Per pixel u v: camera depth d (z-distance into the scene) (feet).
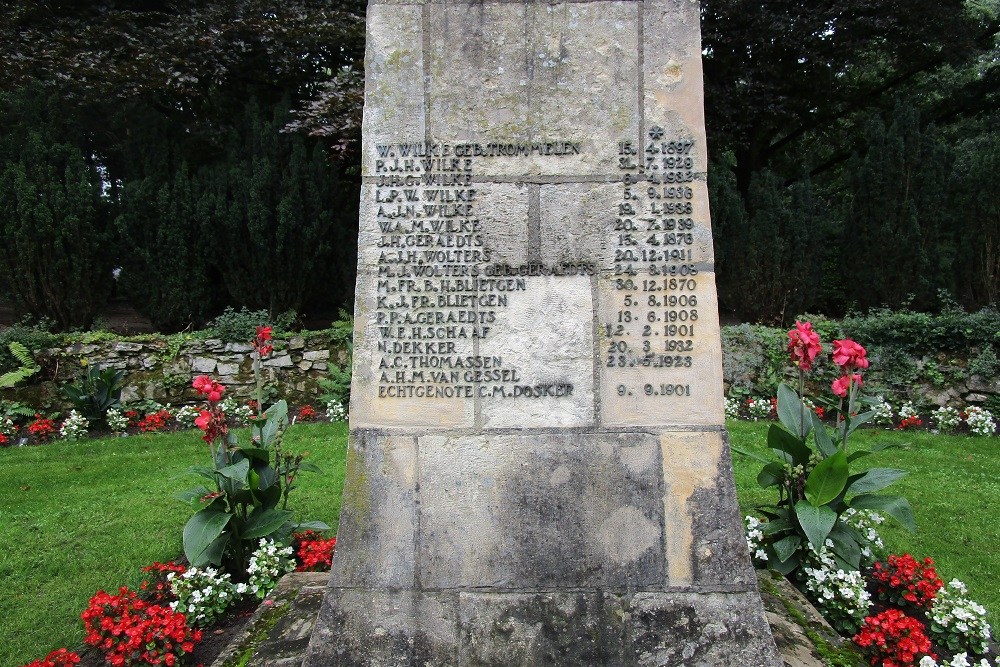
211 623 11.53
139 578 13.34
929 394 26.35
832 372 26.73
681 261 9.46
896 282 31.37
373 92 9.44
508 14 9.46
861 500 11.94
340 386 26.89
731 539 9.23
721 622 9.06
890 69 44.96
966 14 40.68
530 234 9.43
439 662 8.94
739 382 27.25
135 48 33.35
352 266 33.47
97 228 31.04
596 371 9.39
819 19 36.45
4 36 31.78
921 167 31.42
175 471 19.83
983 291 30.45
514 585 9.14
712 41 38.22
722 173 33.71
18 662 10.80
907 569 11.71
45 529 15.53
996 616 11.91
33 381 26.40
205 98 36.73
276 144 32.12
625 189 9.46
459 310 9.39
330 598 9.05
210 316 32.50
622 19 9.49
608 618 9.07
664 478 9.30
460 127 9.43
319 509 16.46
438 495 9.21
